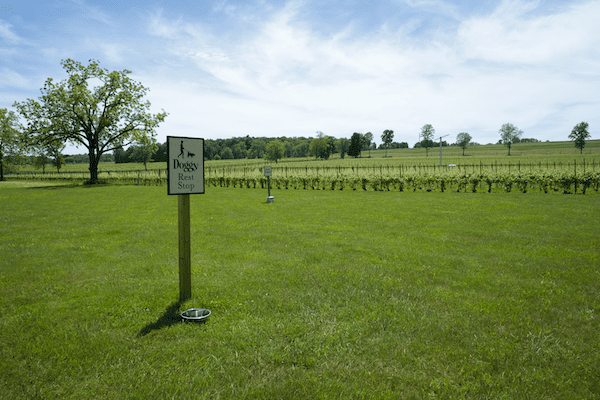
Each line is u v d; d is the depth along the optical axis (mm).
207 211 15570
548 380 3275
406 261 7281
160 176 45906
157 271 6766
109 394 3053
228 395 3037
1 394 3039
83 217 14070
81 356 3652
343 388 3137
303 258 7574
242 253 8047
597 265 6836
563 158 82438
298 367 3482
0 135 58062
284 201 19828
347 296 5352
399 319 4531
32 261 7484
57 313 4766
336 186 31172
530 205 16031
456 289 5672
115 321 4484
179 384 3160
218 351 3723
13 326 4363
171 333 4141
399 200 19375
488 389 3145
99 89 47062
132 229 11219
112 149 48781
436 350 3787
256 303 5082
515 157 95812
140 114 49281
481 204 16828
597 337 4062
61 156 76438
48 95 42781
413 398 3043
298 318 4586
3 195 26297
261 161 141625
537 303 5035
